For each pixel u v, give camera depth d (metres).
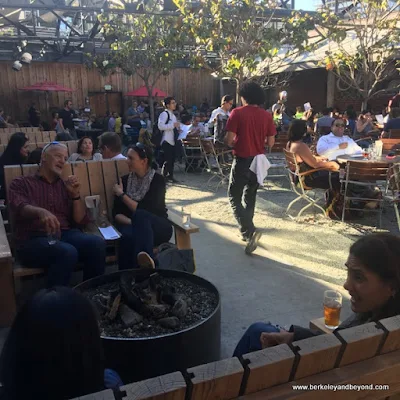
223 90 22.80
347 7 10.92
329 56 11.25
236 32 8.49
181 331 2.13
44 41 16.80
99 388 1.14
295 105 19.52
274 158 8.21
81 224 3.53
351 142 6.61
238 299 3.46
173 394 0.98
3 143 8.15
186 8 8.59
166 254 3.29
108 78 20.73
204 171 9.67
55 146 3.35
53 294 1.12
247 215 4.70
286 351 1.12
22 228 3.24
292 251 4.55
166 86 22.00
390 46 10.83
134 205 3.67
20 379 1.07
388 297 1.49
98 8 11.07
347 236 5.03
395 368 1.22
